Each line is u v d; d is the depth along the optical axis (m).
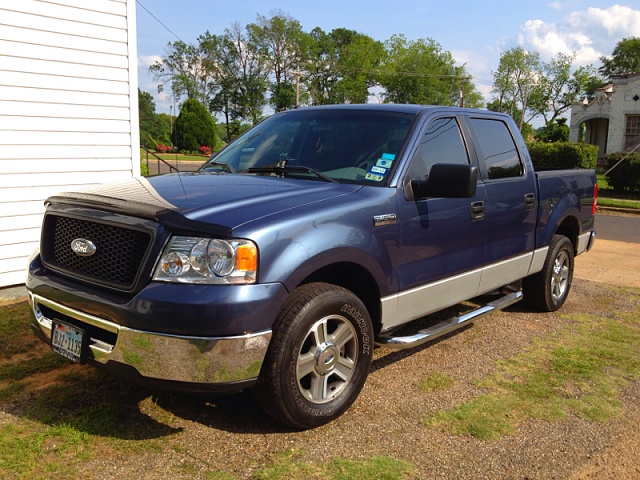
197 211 3.09
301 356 3.30
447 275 4.30
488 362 4.65
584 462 3.25
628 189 22.47
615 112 37.28
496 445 3.37
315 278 3.58
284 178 3.98
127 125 7.10
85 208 3.36
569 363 4.68
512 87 81.19
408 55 80.12
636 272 8.54
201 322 2.86
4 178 6.09
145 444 3.19
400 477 3.00
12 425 3.35
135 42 7.04
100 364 3.15
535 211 5.39
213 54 80.94
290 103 82.00
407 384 4.16
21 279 6.33
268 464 3.05
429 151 4.23
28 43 6.13
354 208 3.54
